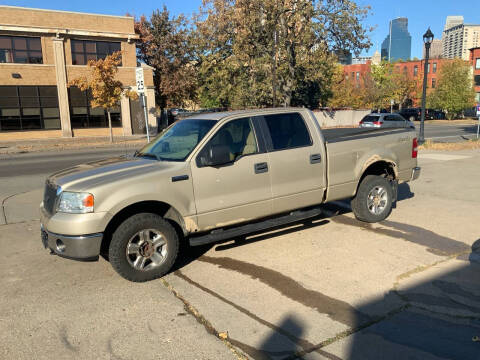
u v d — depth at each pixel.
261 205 4.90
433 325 3.23
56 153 19.09
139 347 3.05
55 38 26.12
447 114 54.22
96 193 3.95
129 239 4.10
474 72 66.69
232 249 5.15
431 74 70.62
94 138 27.23
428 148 16.33
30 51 25.89
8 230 6.28
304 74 30.22
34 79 26.02
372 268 4.40
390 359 2.81
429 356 2.83
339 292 3.85
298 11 26.66
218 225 4.66
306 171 5.21
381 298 3.71
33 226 6.48
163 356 2.93
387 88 53.31
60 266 4.79
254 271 4.43
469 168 11.04
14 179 11.30
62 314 3.60
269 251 5.03
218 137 4.64
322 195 5.44
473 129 32.59
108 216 3.98
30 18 25.25
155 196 4.18
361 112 41.50
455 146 16.72
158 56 37.53
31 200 8.27
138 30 38.19
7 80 25.17
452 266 4.38
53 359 2.94
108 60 22.48
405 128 6.62
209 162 4.48
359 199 5.92
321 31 26.67
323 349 2.95
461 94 51.41
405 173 6.39
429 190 8.34
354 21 26.55
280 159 4.98
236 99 30.97
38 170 13.15
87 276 4.46
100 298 3.90
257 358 2.87
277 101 30.92
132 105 29.97
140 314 3.56
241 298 3.80
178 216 4.41
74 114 27.77
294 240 5.40
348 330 3.19
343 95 48.72
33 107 26.33
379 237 5.43
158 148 4.98
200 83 37.78
